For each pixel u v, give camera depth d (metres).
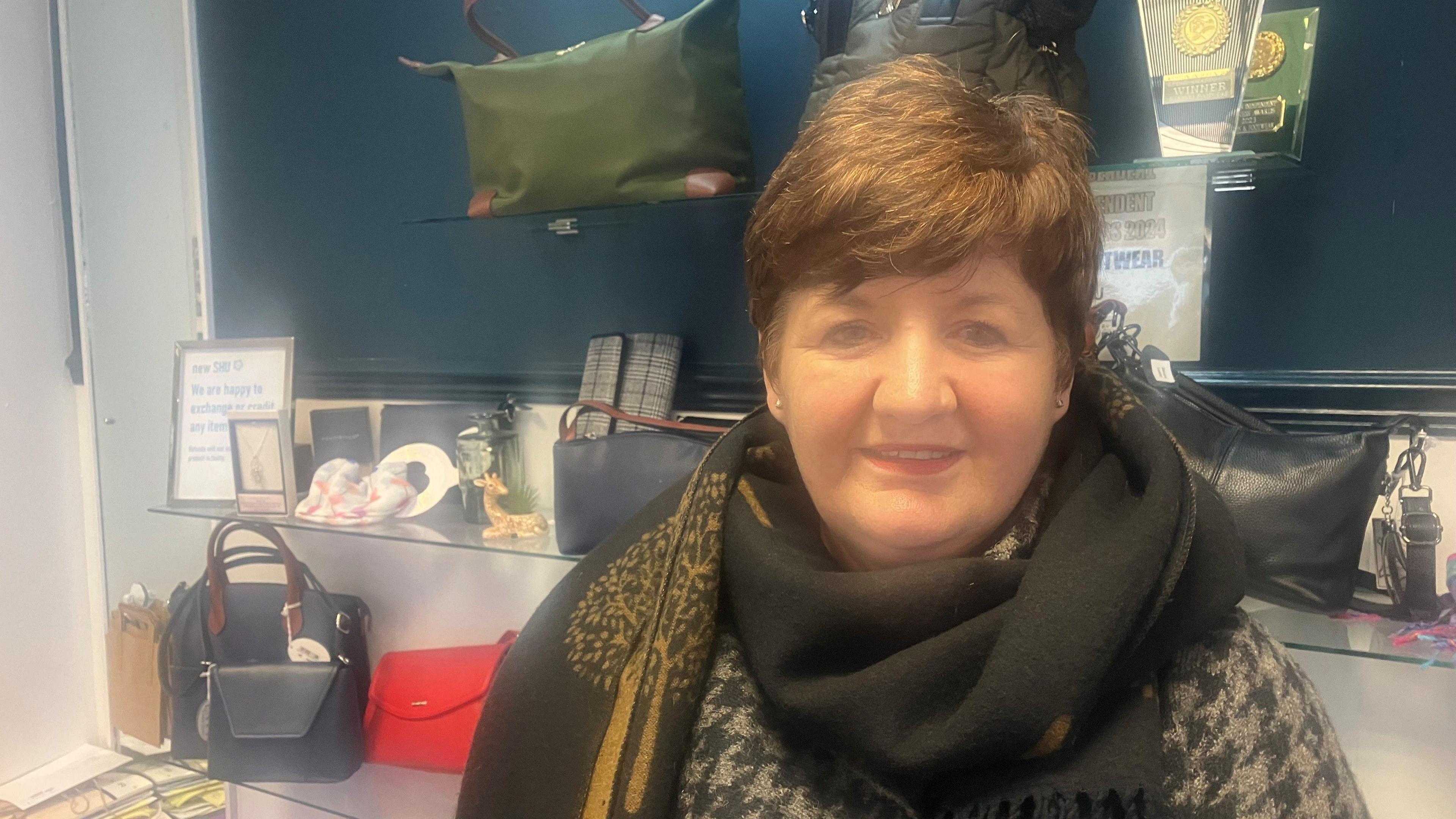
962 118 0.57
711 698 0.69
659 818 0.65
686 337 1.22
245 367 1.37
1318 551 0.75
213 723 1.27
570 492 1.06
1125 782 0.51
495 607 1.38
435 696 1.25
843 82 0.86
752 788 0.64
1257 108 0.84
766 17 1.13
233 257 1.59
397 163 1.42
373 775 1.36
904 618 0.57
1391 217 0.87
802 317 0.61
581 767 0.73
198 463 1.38
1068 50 0.85
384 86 1.42
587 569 0.84
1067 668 0.50
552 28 1.27
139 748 1.67
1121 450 0.62
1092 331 0.77
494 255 1.36
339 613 1.30
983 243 0.55
